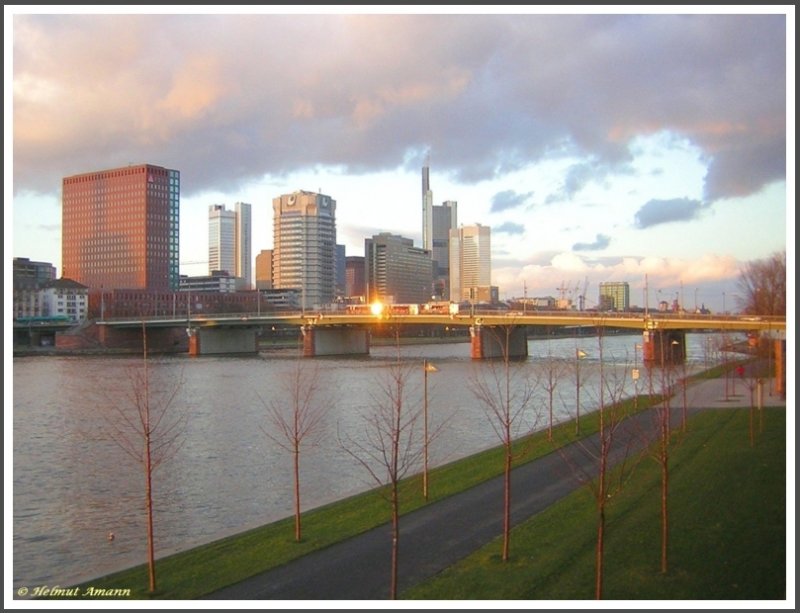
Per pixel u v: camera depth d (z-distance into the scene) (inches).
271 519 1485.0
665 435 1528.1
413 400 3725.4
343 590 1048.2
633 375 3019.2
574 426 2522.1
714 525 1247.5
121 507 1849.2
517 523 1341.0
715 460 1748.3
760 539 1160.2
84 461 2384.4
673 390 2610.7
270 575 1116.5
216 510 1801.2
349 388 4399.6
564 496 1524.4
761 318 4106.8
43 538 1615.4
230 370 6063.0
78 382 4936.0
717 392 3191.4
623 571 1069.8
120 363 6983.3
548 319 6624.0
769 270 4352.9
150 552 1095.6
